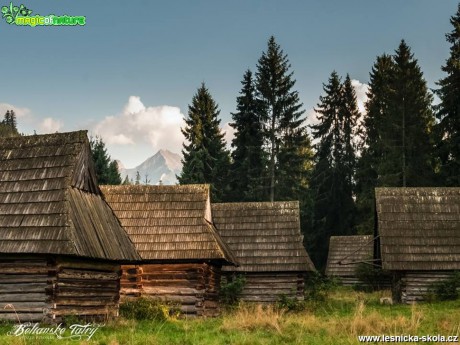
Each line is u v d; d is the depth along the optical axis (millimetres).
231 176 55375
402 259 26672
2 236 16188
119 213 24812
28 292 16109
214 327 16672
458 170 40719
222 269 28500
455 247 27078
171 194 25422
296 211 30953
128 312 19406
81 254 15805
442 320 16156
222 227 30812
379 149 49312
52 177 17609
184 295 22672
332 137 59250
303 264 28422
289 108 51906
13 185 17766
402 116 45531
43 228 16203
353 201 56031
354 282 43344
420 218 28453
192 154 56375
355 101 60125
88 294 17406
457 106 41156
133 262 21281
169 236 23500
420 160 44000
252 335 14109
